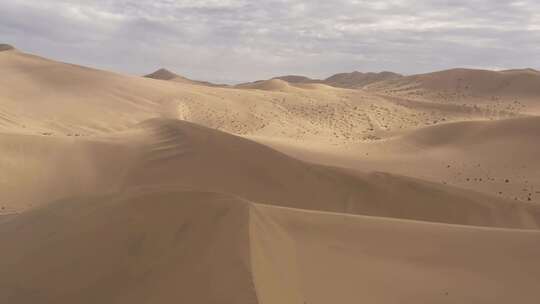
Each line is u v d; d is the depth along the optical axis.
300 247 8.54
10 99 54.56
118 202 8.97
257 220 8.35
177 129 26.94
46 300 6.79
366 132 57.59
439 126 44.88
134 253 7.35
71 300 6.69
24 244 8.39
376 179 21.56
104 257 7.41
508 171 34.34
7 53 71.38
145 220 8.08
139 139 26.34
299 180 21.02
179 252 7.16
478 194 21.64
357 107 72.75
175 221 7.89
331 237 9.37
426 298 7.57
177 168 21.48
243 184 20.33
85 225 8.44
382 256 8.95
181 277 6.63
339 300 7.06
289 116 65.56
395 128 62.84
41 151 23.38
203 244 7.20
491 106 86.62
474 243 9.97
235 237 7.26
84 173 21.75
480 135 42.03
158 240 7.49
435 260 9.05
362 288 7.56
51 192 19.94
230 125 58.94
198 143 24.02
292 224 9.56
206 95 70.44
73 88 62.62
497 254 9.49
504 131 41.62
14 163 21.72
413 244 9.66
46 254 7.86
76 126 50.69
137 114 58.41
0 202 18.33
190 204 8.42
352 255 8.71
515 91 98.81
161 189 9.43
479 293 7.91
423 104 77.56
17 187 19.92
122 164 22.50
